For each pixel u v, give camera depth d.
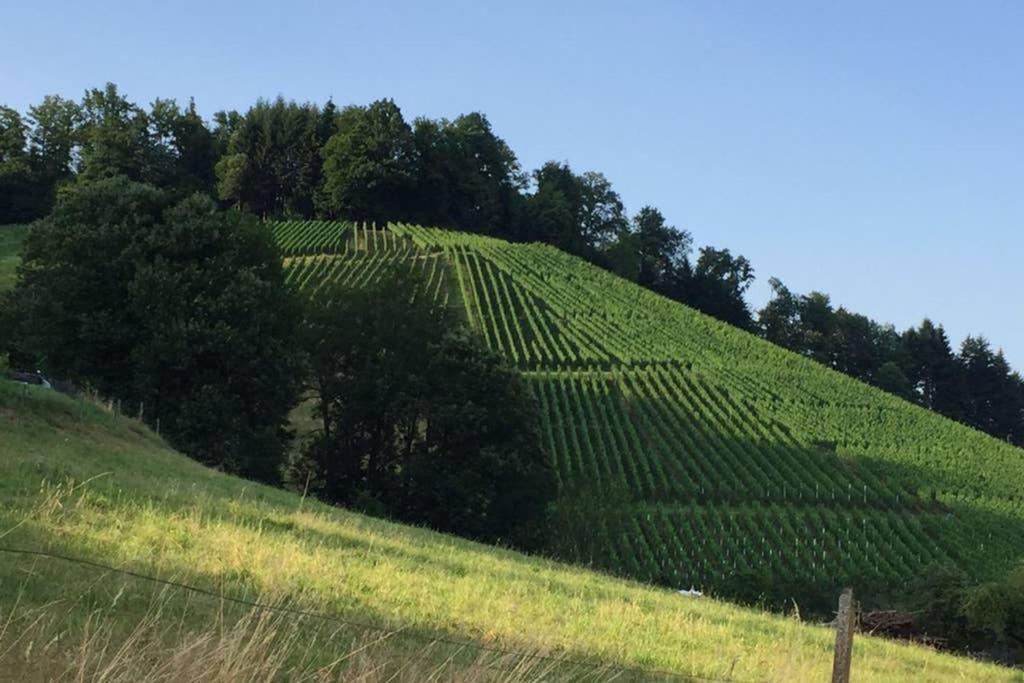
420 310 48.03
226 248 40.16
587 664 11.18
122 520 14.98
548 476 45.53
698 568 49.34
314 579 13.82
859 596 45.72
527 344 81.75
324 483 46.75
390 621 11.89
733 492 60.09
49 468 17.89
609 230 148.62
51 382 34.19
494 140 136.25
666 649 14.30
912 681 16.23
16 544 11.85
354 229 112.69
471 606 14.57
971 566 55.22
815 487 64.06
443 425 43.94
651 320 96.94
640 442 66.00
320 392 47.09
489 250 104.81
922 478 69.19
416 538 23.41
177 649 7.82
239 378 37.97
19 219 111.50
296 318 41.28
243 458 36.72
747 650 15.71
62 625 8.72
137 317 37.41
